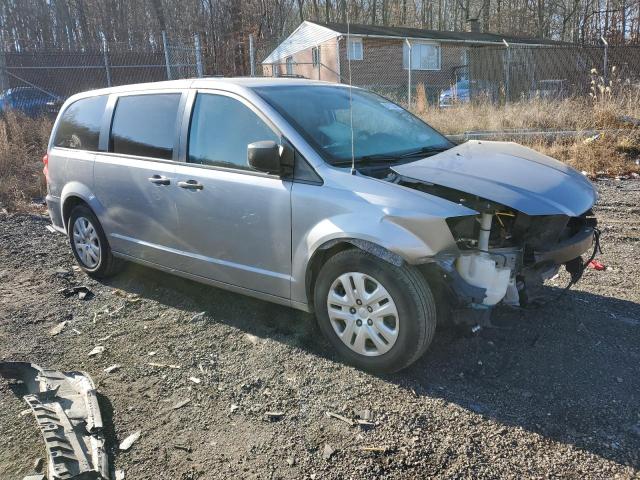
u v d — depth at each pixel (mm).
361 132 3809
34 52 16188
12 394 3160
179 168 4016
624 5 24891
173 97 4184
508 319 3848
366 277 3135
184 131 4027
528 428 2725
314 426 2807
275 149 3309
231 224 3713
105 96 4816
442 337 3611
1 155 9906
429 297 3039
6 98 14977
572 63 17641
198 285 4711
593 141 10180
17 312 4289
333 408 2945
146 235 4371
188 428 2826
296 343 3643
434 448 2611
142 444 2709
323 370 3311
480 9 44500
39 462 2570
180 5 29375
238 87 3787
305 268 3381
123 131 4539
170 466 2559
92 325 4047
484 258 3074
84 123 4973
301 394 3082
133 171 4332
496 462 2508
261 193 3518
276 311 4121
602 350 3428
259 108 3609
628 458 2500
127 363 3479
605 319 3844
